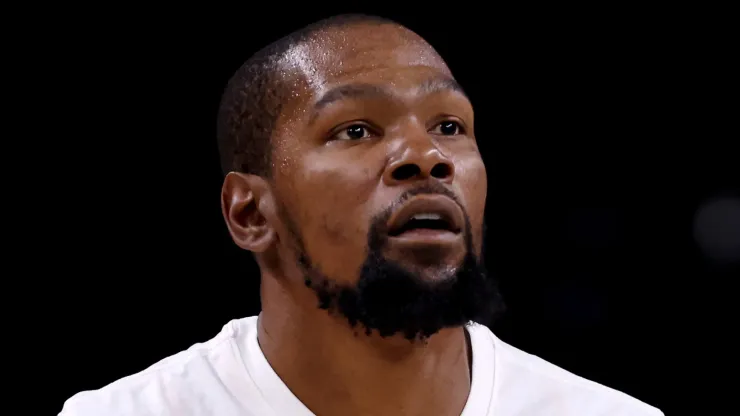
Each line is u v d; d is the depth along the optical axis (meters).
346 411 5.03
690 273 9.72
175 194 9.27
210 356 5.47
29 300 9.05
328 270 4.79
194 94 9.25
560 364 9.51
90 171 9.17
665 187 9.97
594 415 5.46
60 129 9.11
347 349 4.92
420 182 4.65
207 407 5.24
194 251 9.29
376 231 4.63
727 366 9.41
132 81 9.17
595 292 9.69
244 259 9.36
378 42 4.95
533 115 10.05
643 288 9.70
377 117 4.79
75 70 9.08
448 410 5.16
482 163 5.01
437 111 4.89
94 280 9.15
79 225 9.15
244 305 9.34
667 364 9.48
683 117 10.02
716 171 9.92
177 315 9.24
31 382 9.02
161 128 9.23
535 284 9.85
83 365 9.10
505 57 9.94
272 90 5.03
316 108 4.83
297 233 4.89
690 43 9.98
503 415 5.37
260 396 5.18
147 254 9.23
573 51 9.96
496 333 9.71
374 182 4.68
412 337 4.73
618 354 9.51
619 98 10.05
